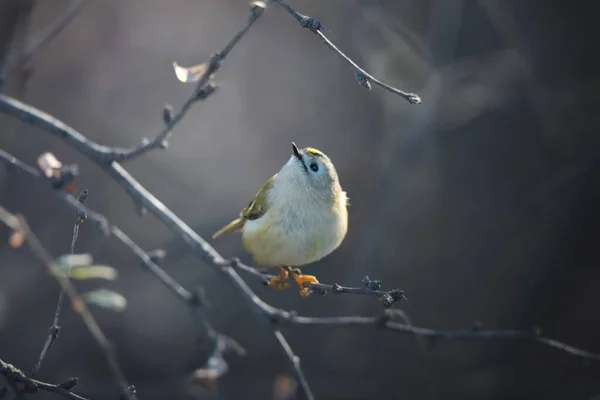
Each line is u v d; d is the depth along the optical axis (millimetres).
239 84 13859
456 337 6867
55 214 12125
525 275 12680
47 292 11586
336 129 13594
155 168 13195
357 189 13211
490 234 12836
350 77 13531
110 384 11148
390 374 11906
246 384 11555
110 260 12281
